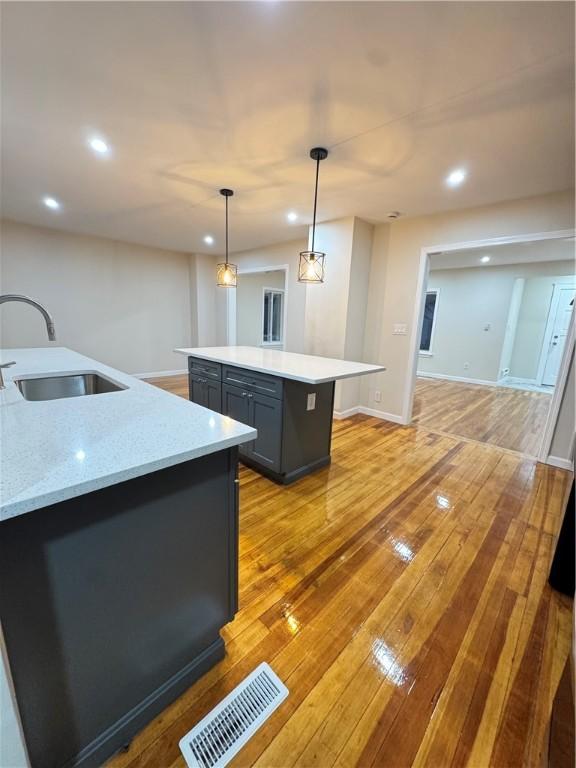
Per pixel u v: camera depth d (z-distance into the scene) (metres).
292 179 2.74
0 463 0.83
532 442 3.61
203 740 1.01
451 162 2.37
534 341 6.79
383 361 4.20
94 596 0.89
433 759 0.99
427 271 3.77
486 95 1.66
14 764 0.72
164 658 1.08
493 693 1.17
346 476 2.74
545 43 1.34
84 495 0.83
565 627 1.42
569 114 1.79
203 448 0.98
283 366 2.56
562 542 1.58
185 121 1.95
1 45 1.41
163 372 6.41
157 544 1.00
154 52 1.44
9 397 1.42
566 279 6.37
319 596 1.55
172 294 6.37
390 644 1.33
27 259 4.71
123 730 0.99
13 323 4.73
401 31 1.30
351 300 3.97
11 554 0.74
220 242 5.38
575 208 2.76
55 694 0.85
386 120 1.89
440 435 3.76
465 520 2.18
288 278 5.15
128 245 5.69
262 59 1.47
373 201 3.20
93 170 2.64
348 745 1.01
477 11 1.21
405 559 1.81
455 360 7.17
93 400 1.42
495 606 1.53
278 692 1.15
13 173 2.73
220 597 1.22
